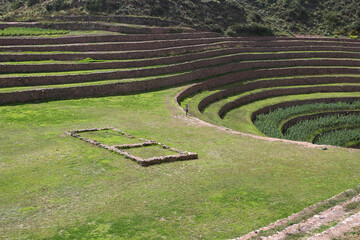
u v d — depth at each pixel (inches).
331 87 2514.8
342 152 1032.8
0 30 2305.6
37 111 1408.7
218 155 991.6
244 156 984.9
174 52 2346.2
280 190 748.0
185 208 659.4
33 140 1058.1
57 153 943.7
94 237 559.5
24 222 599.8
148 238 560.4
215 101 2069.4
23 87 1621.6
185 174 830.5
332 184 783.1
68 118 1336.1
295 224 565.6
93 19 2492.6
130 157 906.7
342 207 615.2
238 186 765.3
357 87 2536.9
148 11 2667.3
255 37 2960.1
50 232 569.6
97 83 1775.3
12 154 933.2
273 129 1769.2
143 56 2209.6
